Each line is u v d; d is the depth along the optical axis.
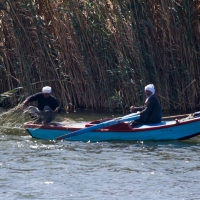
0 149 40.50
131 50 57.62
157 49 57.94
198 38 57.62
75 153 39.22
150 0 56.72
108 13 57.19
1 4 56.72
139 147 41.12
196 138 45.00
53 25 58.72
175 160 36.81
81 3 57.03
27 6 56.44
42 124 45.50
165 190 30.56
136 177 32.97
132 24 56.31
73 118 54.28
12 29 57.94
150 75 58.44
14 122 52.66
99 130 43.94
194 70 58.62
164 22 56.72
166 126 42.75
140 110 45.38
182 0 55.88
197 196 29.64
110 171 34.25
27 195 29.81
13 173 33.78
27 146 41.78
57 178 32.81
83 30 57.78
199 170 34.31
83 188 30.97
